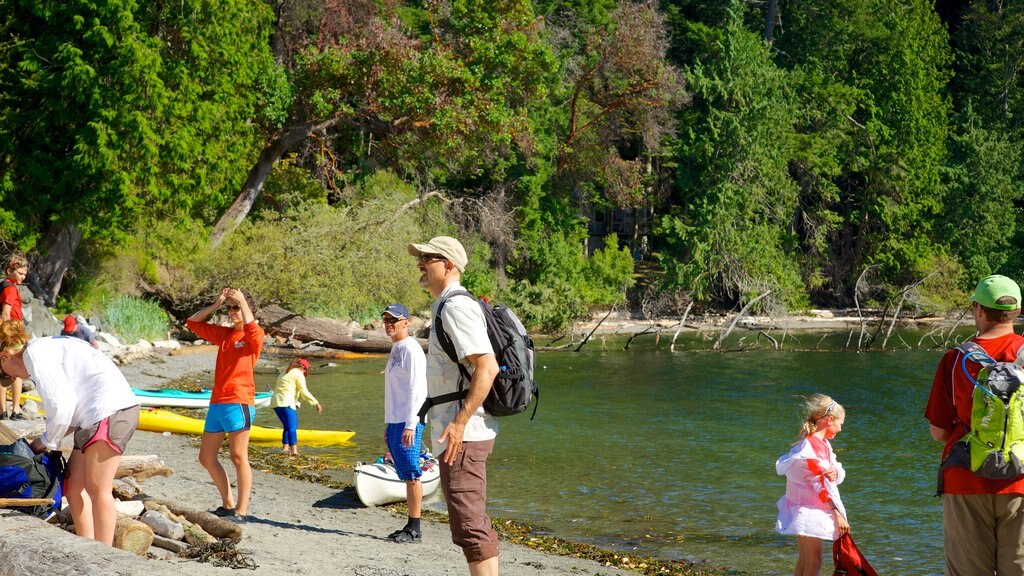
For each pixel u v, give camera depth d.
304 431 14.70
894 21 59.06
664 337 41.81
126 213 25.14
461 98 35.34
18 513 5.55
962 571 5.02
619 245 61.16
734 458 14.12
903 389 23.53
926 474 13.22
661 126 52.59
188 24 26.11
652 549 9.05
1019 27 67.00
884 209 56.00
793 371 27.58
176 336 29.34
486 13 38.41
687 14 64.69
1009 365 4.91
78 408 5.70
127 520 6.11
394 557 7.45
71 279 27.59
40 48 23.86
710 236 49.72
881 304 56.03
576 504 10.99
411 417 8.08
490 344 4.88
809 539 6.33
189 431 14.94
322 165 41.91
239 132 31.20
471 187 49.56
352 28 38.22
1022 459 4.82
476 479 4.97
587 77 49.25
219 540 7.02
